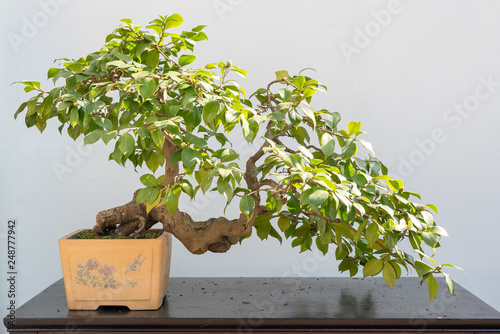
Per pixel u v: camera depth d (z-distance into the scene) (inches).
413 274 77.9
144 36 47.7
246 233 52.8
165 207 54.2
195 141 43.8
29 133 77.3
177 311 50.8
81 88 48.2
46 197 78.0
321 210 46.2
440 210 78.0
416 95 77.6
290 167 42.7
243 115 44.3
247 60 77.5
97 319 48.3
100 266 50.4
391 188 50.8
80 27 76.5
